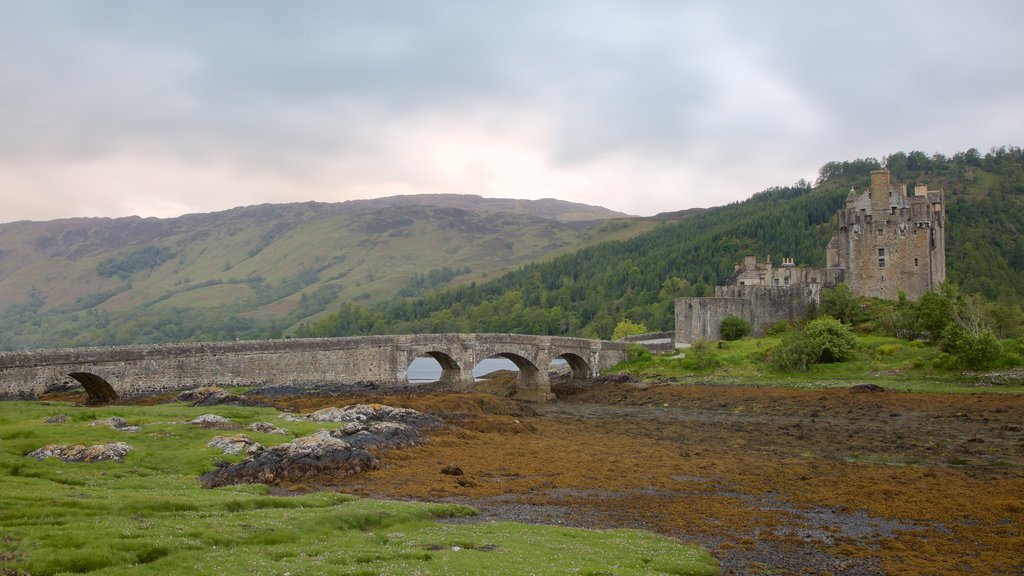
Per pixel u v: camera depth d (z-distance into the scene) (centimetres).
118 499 3616
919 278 13212
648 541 3497
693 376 11488
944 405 8288
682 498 4600
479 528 3628
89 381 8356
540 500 4497
